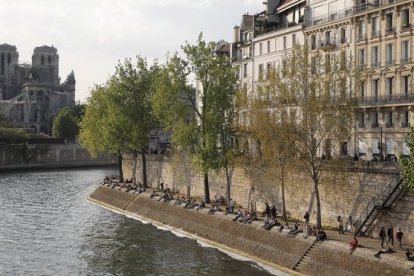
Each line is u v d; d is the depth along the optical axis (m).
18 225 83.38
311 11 87.69
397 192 55.25
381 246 49.28
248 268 56.28
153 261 60.44
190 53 80.25
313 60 68.62
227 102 78.56
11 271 58.09
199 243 68.62
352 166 60.91
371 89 75.50
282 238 58.34
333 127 59.56
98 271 57.38
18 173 183.75
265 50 99.00
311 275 51.75
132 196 97.06
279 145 62.56
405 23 70.81
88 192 125.19
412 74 69.62
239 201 81.88
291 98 61.72
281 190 71.12
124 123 105.94
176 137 79.81
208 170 80.75
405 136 70.75
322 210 65.00
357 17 77.25
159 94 81.88
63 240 72.44
